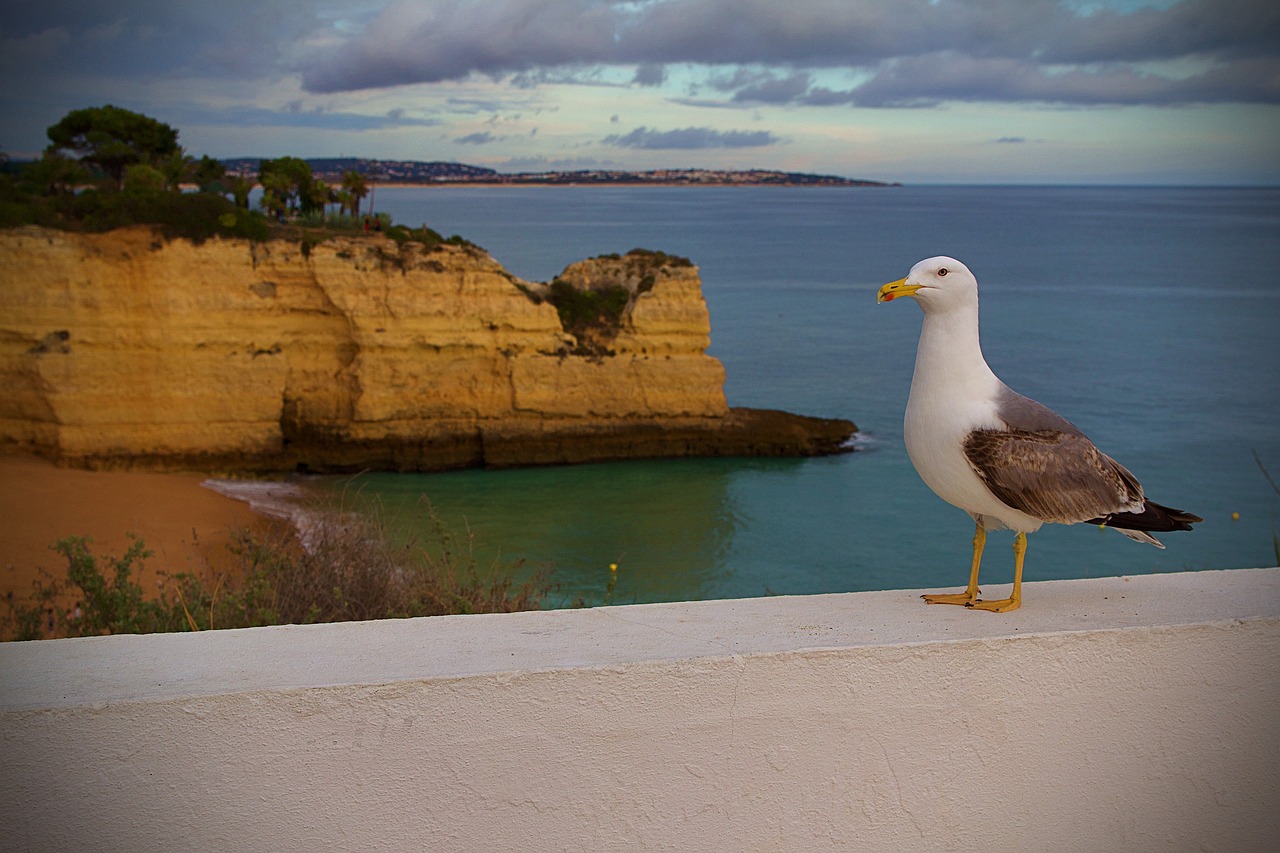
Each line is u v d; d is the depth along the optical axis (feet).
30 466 117.19
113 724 8.11
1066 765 10.29
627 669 9.01
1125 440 156.35
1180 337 267.80
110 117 178.19
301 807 8.54
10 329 119.44
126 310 121.80
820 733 9.56
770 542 107.65
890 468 139.64
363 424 131.85
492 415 136.87
